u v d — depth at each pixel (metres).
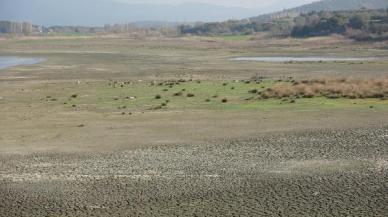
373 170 19.69
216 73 66.81
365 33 168.38
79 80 59.00
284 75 62.41
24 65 83.06
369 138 25.06
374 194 16.97
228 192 17.48
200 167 20.55
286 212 15.52
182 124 29.58
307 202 16.36
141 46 159.75
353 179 18.62
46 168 20.81
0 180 19.30
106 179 19.17
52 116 33.53
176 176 19.41
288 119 30.41
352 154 22.14
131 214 15.65
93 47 154.25
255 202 16.47
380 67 69.69
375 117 30.39
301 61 87.38
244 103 37.16
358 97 38.62
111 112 34.53
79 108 36.75
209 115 32.38
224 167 20.48
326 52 121.44
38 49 144.25
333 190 17.47
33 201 16.98
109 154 22.92
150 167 20.69
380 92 39.69
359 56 103.88
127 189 18.00
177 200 16.80
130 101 39.41
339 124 28.59
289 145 24.02
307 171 19.75
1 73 68.69
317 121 29.58
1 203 16.84
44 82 56.78
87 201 16.86
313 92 40.94
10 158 22.56
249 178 19.00
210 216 15.34
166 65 81.94
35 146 24.83
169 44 173.50
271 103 36.84
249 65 79.25
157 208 16.12
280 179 18.81
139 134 27.09
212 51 129.50
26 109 37.03
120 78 61.28
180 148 23.81
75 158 22.33
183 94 42.69
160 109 35.34
